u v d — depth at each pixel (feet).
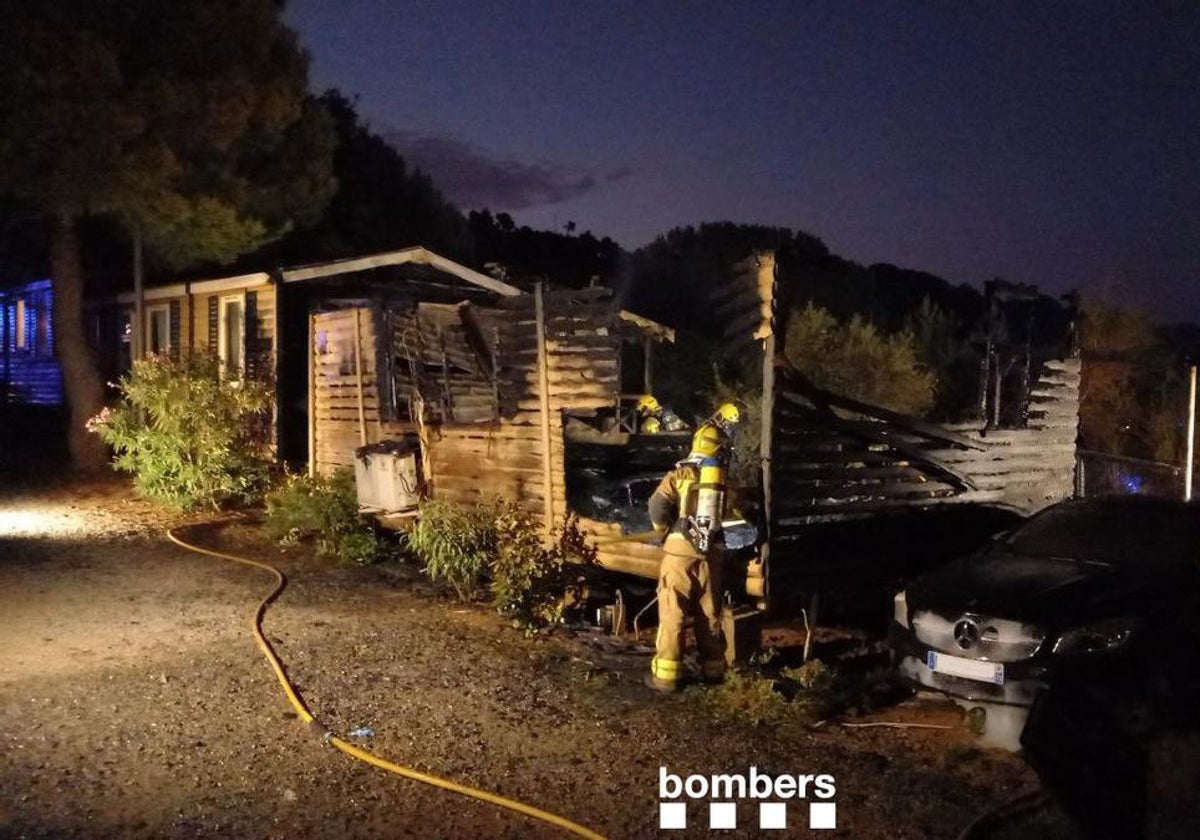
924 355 67.26
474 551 30.37
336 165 81.61
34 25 44.19
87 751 19.42
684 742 20.49
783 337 25.55
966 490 30.42
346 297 55.57
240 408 47.09
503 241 116.57
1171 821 17.19
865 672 25.58
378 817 16.98
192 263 59.52
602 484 36.29
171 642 26.45
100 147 46.26
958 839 16.26
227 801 17.46
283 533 39.42
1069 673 20.20
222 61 50.65
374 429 41.27
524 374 32.01
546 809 17.40
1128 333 57.36
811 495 26.35
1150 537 23.95
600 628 28.55
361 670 24.39
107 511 46.21
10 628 27.55
